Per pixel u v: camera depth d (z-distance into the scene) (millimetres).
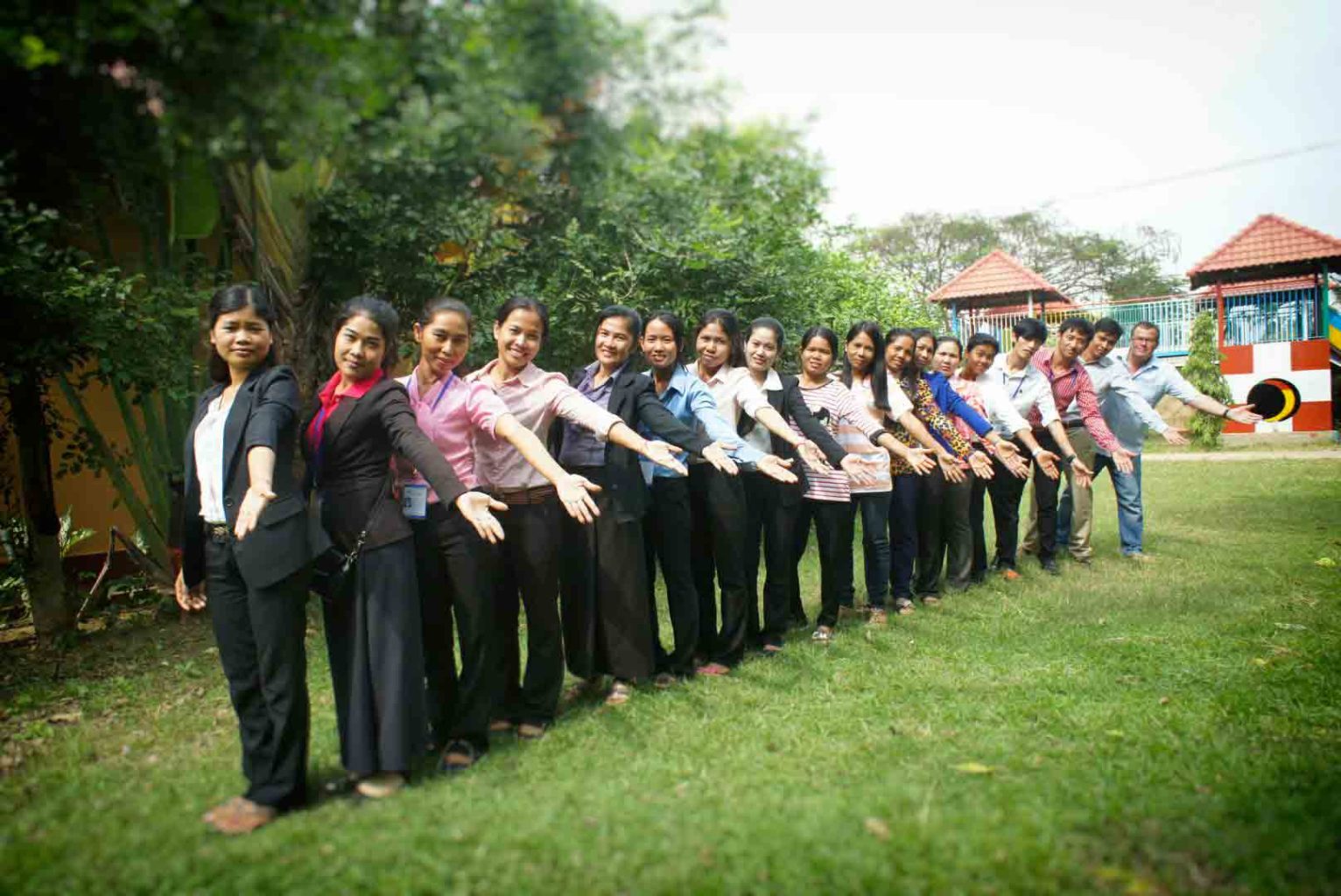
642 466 3844
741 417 4395
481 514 2727
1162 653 4102
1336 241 19031
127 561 7383
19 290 4223
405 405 2885
